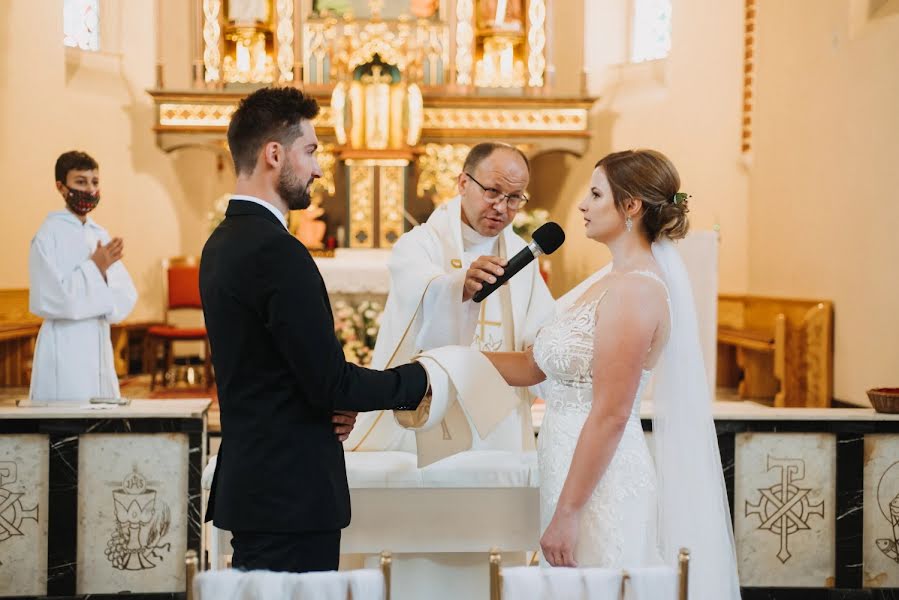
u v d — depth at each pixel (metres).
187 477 3.79
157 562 3.79
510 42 9.08
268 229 2.13
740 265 8.19
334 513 2.17
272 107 2.21
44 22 8.45
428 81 8.97
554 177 9.80
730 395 7.90
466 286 2.59
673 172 2.41
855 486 3.85
